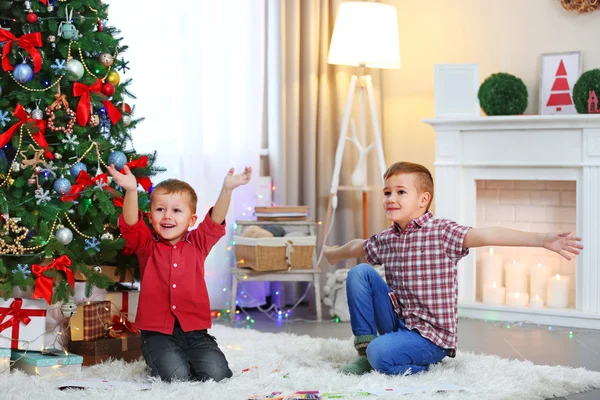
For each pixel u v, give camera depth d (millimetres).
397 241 2779
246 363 2816
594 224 4020
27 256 2715
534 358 3195
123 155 2820
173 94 4320
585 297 4047
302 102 4859
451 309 2723
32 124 2656
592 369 2992
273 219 4387
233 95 4641
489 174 4316
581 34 4531
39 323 2711
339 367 2797
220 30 4523
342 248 2975
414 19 5055
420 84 5043
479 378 2566
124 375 2582
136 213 2635
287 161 4777
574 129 4055
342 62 4570
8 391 2314
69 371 2627
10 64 2693
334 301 4348
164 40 4262
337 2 4922
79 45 2760
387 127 5137
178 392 2264
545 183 4410
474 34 4863
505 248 4512
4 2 2713
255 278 4250
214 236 2715
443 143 4395
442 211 4402
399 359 2635
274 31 4734
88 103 2760
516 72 4734
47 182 2775
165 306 2615
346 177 4945
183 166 4367
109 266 2938
